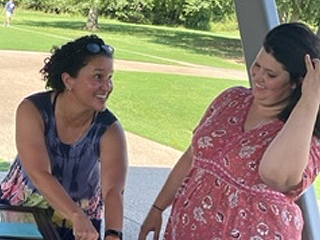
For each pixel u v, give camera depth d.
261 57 2.01
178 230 2.12
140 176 6.43
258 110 2.08
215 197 2.05
